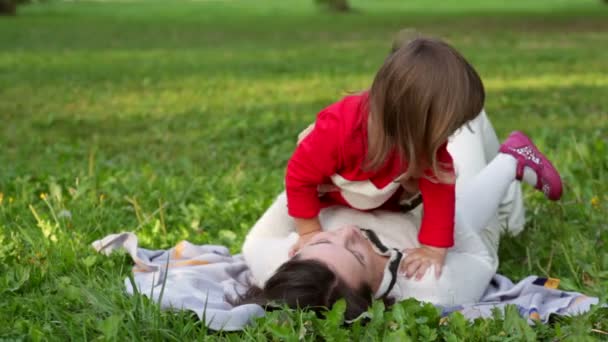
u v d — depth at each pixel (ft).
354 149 10.94
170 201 17.33
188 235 15.52
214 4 129.29
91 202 16.66
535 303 11.55
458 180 14.07
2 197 16.84
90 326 10.59
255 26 84.53
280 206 12.60
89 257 13.21
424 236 11.69
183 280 12.27
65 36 71.05
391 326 10.47
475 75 10.37
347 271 10.68
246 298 11.64
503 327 10.52
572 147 20.49
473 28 76.59
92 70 46.70
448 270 11.77
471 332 10.39
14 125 29.63
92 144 25.95
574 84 37.88
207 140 26.25
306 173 11.43
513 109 31.17
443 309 11.39
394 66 10.21
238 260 13.79
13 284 12.30
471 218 13.12
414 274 11.64
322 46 61.72
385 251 11.43
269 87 39.86
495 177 13.61
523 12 99.50
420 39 10.55
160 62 51.31
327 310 10.44
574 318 10.74
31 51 57.72
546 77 40.75
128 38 69.82
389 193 11.44
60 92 38.06
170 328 10.66
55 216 15.17
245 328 10.64
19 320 10.89
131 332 10.16
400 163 10.78
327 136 11.05
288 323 10.29
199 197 18.10
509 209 14.79
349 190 11.55
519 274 13.73
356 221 12.15
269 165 22.03
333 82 41.32
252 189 18.44
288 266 10.80
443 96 10.03
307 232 11.85
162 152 24.58
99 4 126.31
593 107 31.19
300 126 28.27
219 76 44.14
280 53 56.75
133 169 21.08
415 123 10.17
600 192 16.85
